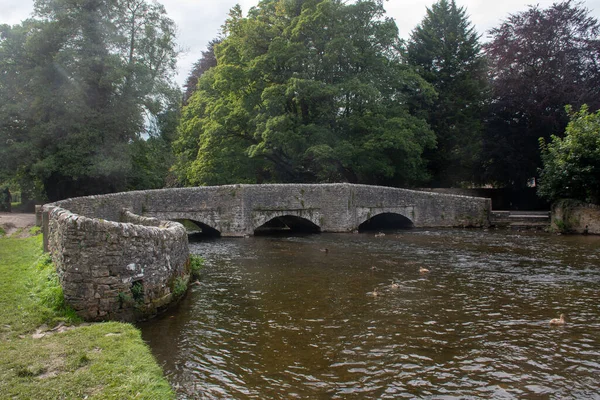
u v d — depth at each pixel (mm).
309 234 24875
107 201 20062
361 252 18109
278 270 14414
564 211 24797
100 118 31594
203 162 33844
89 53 31453
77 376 5652
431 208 28609
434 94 34750
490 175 40219
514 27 37750
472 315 9602
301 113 34344
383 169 33125
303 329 8688
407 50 41406
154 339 8016
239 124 33188
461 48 40219
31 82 29719
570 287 12055
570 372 6840
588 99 32375
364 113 33875
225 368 6875
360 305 10320
